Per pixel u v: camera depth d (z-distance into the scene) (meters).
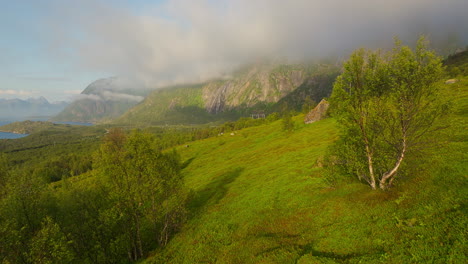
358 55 23.98
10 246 23.89
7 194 31.69
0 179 38.91
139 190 29.34
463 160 23.58
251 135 143.12
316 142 73.69
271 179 49.94
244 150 106.94
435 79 20.03
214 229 33.28
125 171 29.50
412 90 20.89
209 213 40.25
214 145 139.12
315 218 26.69
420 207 19.72
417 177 24.30
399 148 23.28
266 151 87.62
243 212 36.91
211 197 50.44
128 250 29.66
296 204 33.34
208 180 68.94
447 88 20.64
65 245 24.64
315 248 20.56
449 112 20.98
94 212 30.02
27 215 27.61
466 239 14.48
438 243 15.34
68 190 31.50
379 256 16.47
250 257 22.83
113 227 29.84
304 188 38.53
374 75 23.02
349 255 18.12
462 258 13.45
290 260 19.86
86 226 28.67
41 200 29.41
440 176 22.62
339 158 30.55
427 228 17.05
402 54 20.91
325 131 86.75
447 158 25.05
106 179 29.75
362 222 21.62
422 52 20.31
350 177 33.75
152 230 37.03
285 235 25.53
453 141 28.16
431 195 20.52
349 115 25.39
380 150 25.16
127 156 31.31
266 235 26.94
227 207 41.22
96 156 39.88
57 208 29.67
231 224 33.84
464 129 30.31
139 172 30.05
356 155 27.73
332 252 19.23
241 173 65.50
